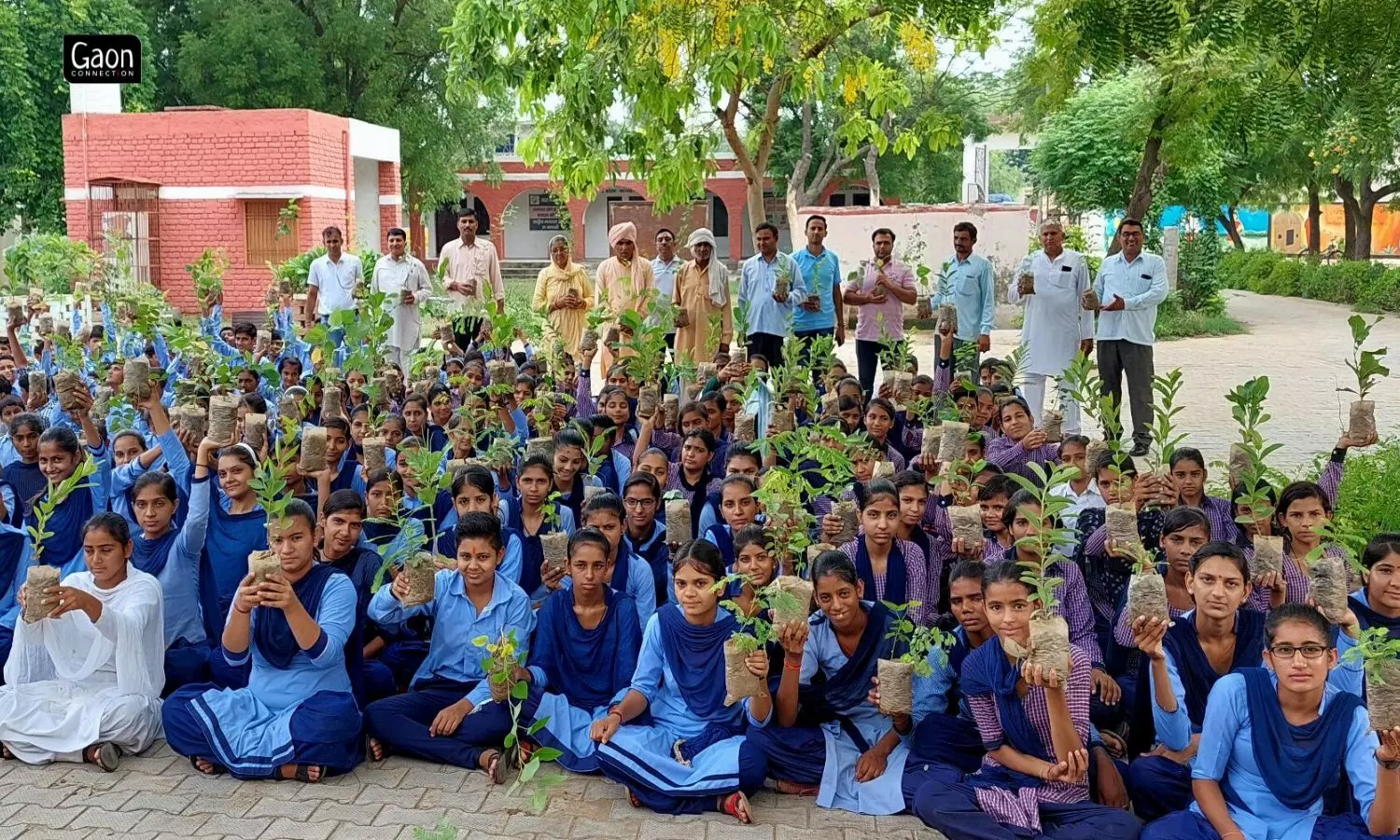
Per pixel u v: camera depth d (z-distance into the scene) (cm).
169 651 574
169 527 600
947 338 995
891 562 563
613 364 964
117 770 507
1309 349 1917
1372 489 714
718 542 618
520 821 466
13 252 1712
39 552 551
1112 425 649
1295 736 407
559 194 1131
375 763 518
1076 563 557
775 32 886
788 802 490
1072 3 671
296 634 493
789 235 3944
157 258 2234
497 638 538
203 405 763
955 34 791
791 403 800
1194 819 417
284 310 1288
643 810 479
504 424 809
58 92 2391
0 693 523
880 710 466
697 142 1019
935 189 3444
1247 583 452
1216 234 2431
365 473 644
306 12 2859
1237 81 720
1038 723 448
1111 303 1006
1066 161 2222
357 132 2420
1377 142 723
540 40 957
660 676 513
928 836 459
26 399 895
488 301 1009
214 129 2202
